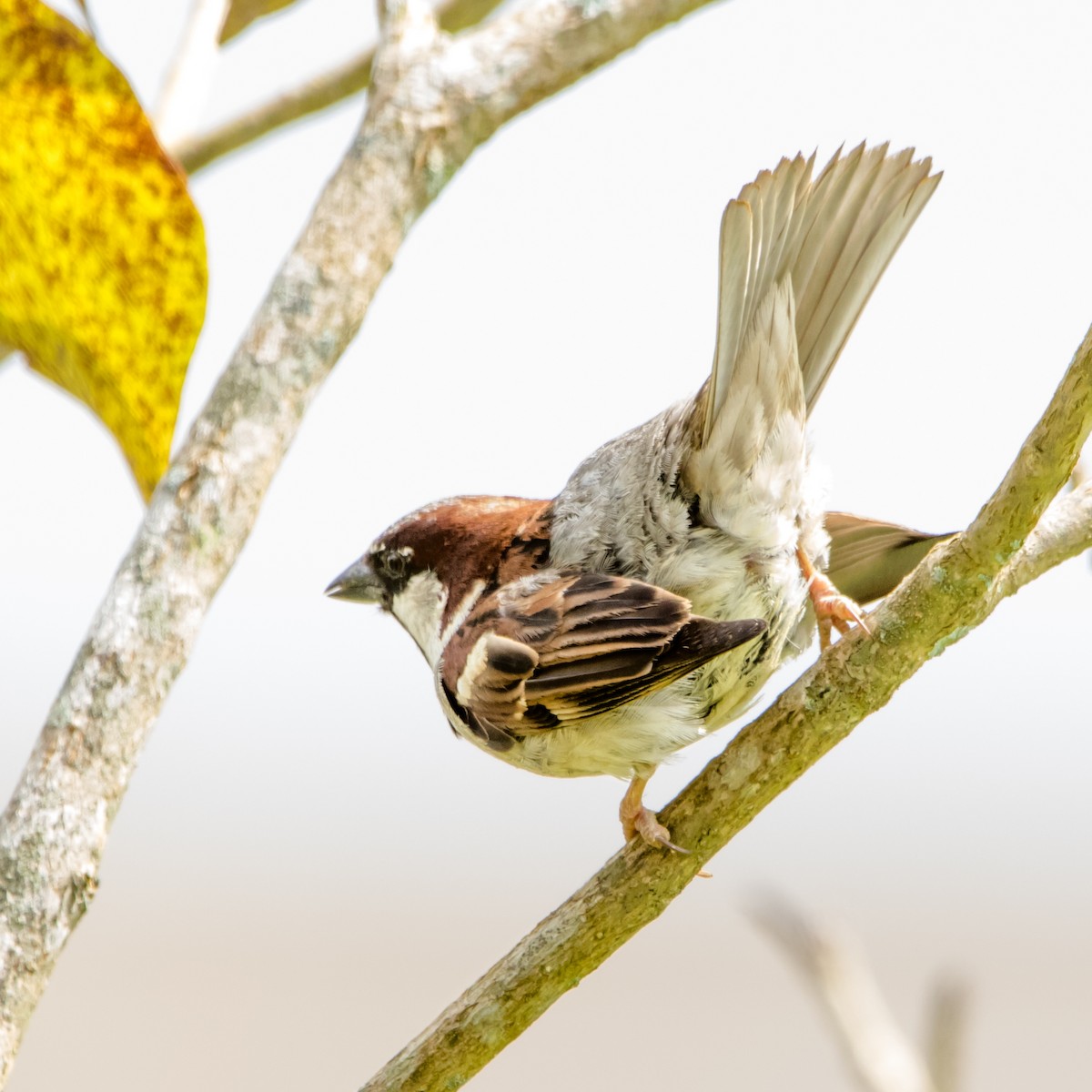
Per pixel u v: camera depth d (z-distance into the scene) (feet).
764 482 20.20
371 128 20.42
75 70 18.95
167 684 16.30
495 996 16.99
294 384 18.33
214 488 17.34
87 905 14.99
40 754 15.51
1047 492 15.25
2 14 18.61
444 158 20.44
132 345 19.33
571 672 20.08
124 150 19.10
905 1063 21.21
